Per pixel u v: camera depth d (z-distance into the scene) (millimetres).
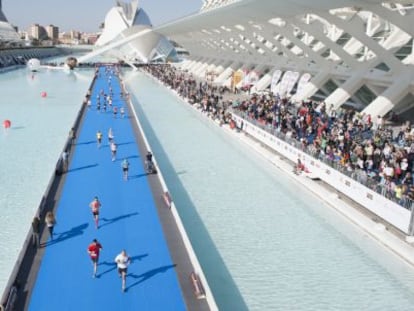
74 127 24844
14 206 14336
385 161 15617
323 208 14953
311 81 32031
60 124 27516
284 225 13555
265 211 14633
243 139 23906
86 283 9672
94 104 35438
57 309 8766
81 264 10453
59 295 9219
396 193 12703
